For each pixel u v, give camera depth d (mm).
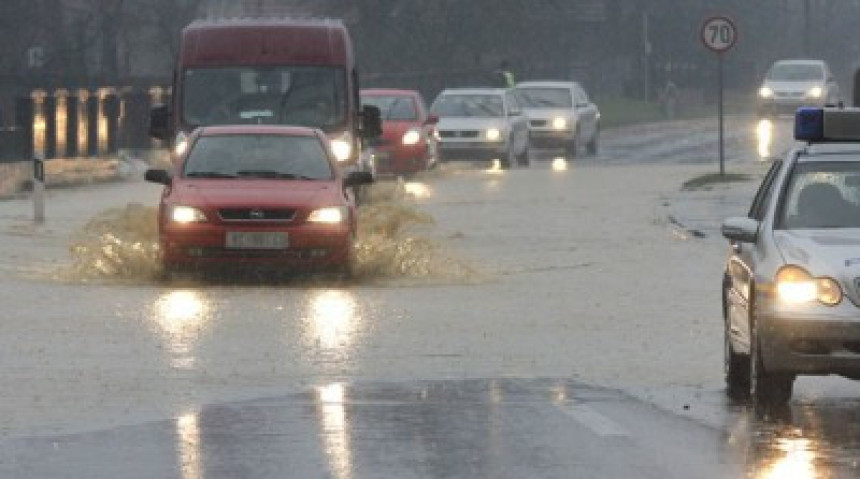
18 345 30828
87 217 60406
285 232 40969
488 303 37688
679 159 98625
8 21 121125
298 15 151500
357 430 22875
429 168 84562
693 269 45000
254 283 41781
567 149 103500
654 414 24359
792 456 21234
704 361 29750
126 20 146625
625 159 101000
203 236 40906
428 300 38156
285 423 23391
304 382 27000
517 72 147750
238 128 44531
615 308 36938
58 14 130125
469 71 139125
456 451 21469
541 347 31125
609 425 23391
